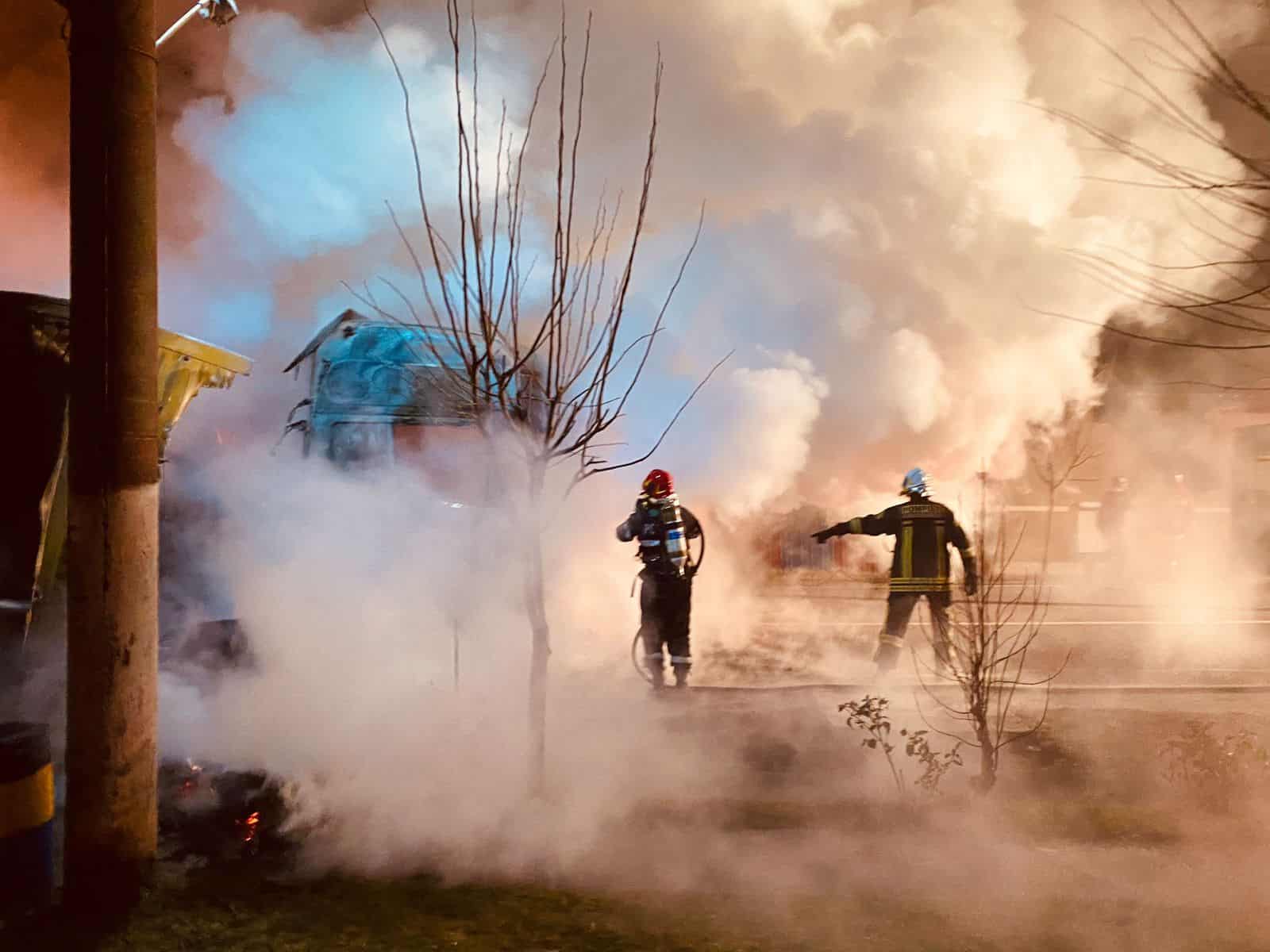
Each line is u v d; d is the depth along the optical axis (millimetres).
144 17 4023
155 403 4168
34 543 5469
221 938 3943
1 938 3877
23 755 4059
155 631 4219
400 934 4027
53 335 5590
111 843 4129
